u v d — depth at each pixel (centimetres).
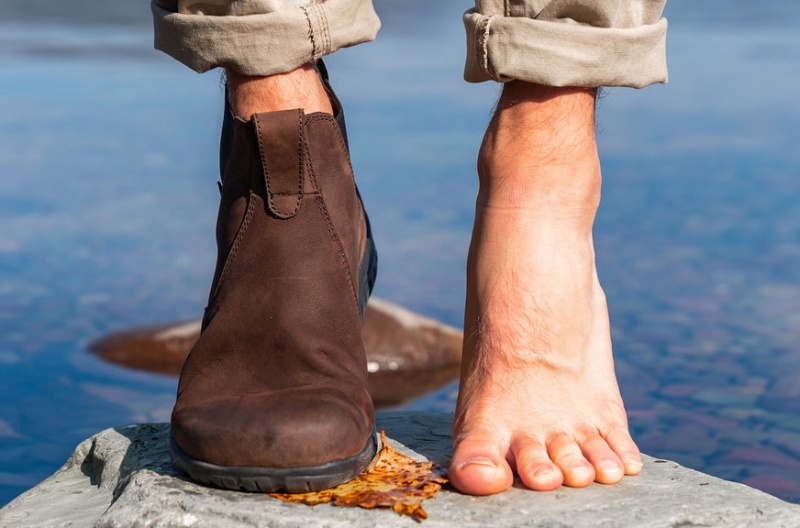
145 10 1223
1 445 225
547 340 165
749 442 222
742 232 383
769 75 740
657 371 265
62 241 389
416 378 289
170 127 591
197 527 146
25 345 290
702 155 503
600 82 162
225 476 150
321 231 164
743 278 337
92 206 436
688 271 344
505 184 167
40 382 265
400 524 144
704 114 607
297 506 149
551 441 162
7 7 1211
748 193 434
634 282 335
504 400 165
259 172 162
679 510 152
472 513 148
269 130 159
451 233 395
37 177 479
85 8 1226
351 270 168
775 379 258
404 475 160
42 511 174
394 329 301
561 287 166
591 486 160
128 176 486
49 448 224
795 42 912
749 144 524
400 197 442
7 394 256
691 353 277
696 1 1316
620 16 161
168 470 164
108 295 333
